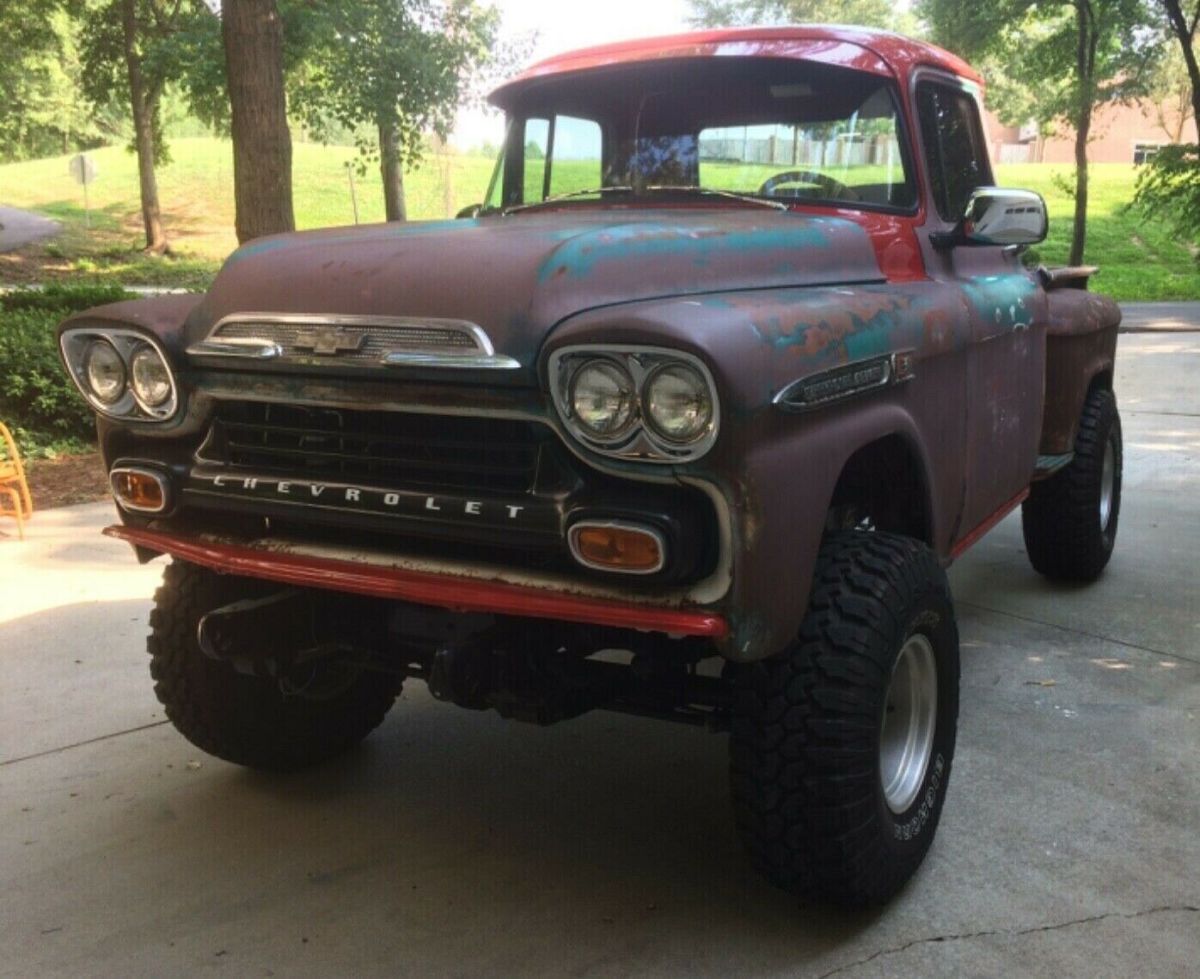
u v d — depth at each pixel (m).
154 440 3.00
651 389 2.21
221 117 24.55
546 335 2.35
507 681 2.69
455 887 3.00
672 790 3.54
